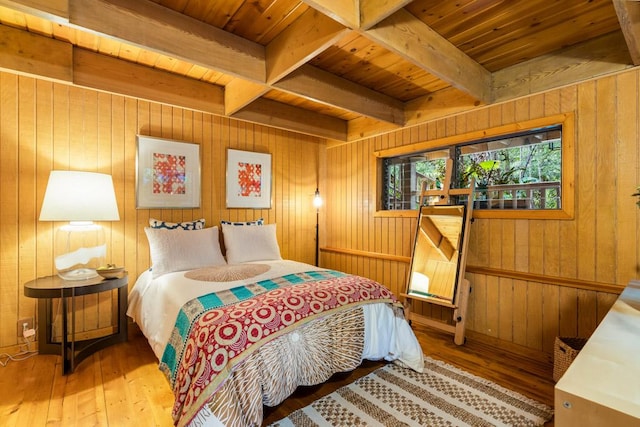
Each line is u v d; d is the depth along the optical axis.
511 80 2.58
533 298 2.55
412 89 3.07
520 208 2.76
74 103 2.71
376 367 2.37
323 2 1.52
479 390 2.06
